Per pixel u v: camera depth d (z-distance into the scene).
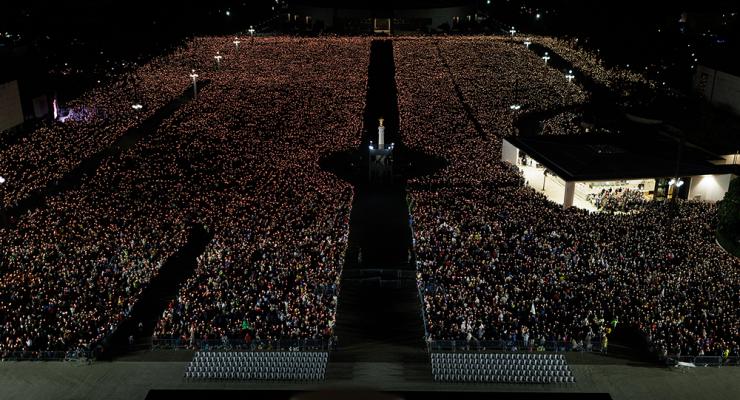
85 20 165.38
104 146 93.62
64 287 53.53
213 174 81.94
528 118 110.06
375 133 103.69
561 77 132.62
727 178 75.50
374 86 130.12
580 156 79.44
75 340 46.88
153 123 105.44
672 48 148.25
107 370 44.59
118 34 162.88
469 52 154.00
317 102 117.06
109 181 79.50
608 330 47.59
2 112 98.06
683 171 75.50
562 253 58.66
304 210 69.75
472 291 51.72
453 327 47.09
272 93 122.56
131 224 66.44
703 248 60.47
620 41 157.88
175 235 64.12
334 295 52.62
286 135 98.88
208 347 46.62
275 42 166.75
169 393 42.06
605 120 105.44
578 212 70.50
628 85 127.44
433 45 162.75
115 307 50.97
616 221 67.19
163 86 127.06
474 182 79.12
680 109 108.88
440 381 43.25
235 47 160.25
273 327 47.72
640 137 88.81
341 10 199.12
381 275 58.00
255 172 82.56
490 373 43.72
